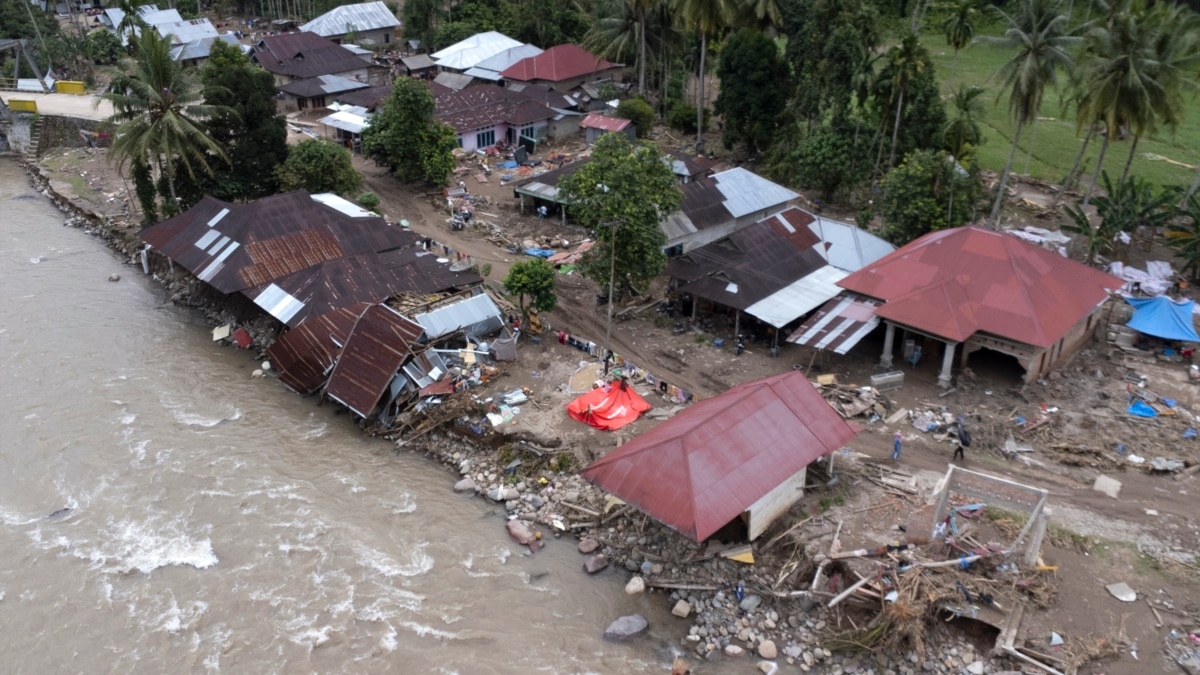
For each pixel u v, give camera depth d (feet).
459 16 444.55
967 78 371.76
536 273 183.01
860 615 117.50
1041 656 108.78
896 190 220.43
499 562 133.69
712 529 117.50
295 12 541.34
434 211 266.36
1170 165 289.12
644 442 132.67
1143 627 113.29
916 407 161.79
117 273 234.99
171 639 119.55
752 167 301.84
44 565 132.36
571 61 376.27
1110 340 185.68
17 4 419.74
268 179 256.93
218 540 137.59
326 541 137.39
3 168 327.88
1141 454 148.25
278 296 191.93
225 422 168.76
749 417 133.49
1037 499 121.39
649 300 207.62
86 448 159.84
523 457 152.66
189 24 461.78
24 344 195.83
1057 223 246.88
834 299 184.24
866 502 134.72
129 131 227.81
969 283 171.42
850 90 264.31
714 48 345.92
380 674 114.11
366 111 335.88
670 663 116.26
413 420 163.32
